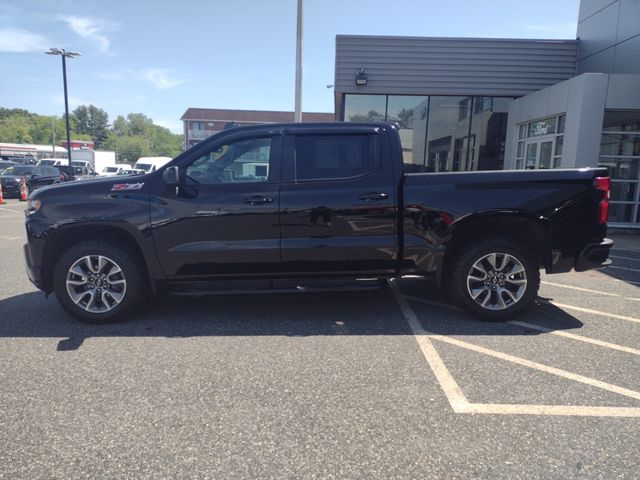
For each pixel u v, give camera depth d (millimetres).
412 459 2668
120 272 4789
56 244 4879
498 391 3434
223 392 3408
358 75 13938
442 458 2676
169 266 4762
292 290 4848
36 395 3357
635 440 2846
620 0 12250
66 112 29641
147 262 4750
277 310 5363
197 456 2689
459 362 3928
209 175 4801
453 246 4973
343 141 4832
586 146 10633
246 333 4609
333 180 4762
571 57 14148
